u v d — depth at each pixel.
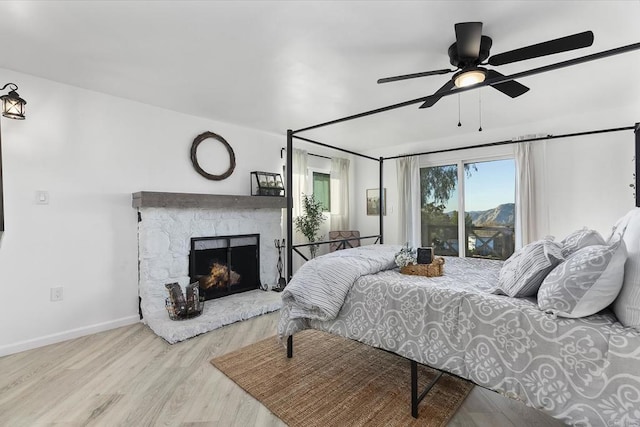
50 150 2.63
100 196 2.91
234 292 3.87
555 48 1.67
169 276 3.26
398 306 1.79
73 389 1.94
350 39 2.02
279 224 4.40
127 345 2.60
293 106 3.28
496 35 1.97
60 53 2.19
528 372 1.31
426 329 1.65
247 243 4.03
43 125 2.60
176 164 3.45
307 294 2.07
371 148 5.46
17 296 2.48
